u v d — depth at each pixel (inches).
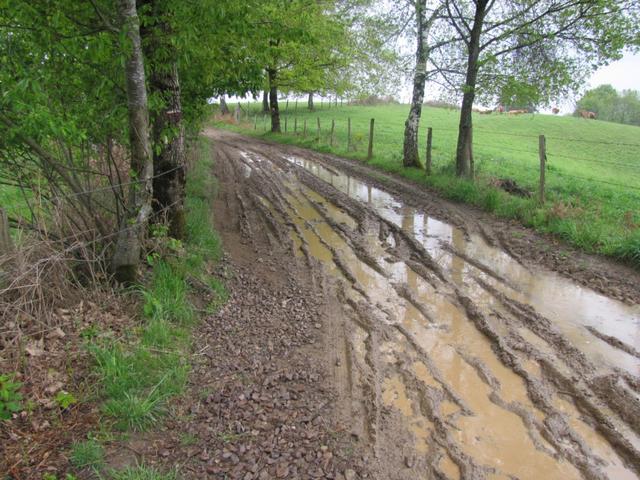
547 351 206.4
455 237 370.0
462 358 203.6
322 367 193.2
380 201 491.2
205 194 464.8
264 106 1834.4
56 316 184.4
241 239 359.6
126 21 198.7
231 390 172.6
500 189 482.0
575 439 154.6
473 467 142.3
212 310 232.5
